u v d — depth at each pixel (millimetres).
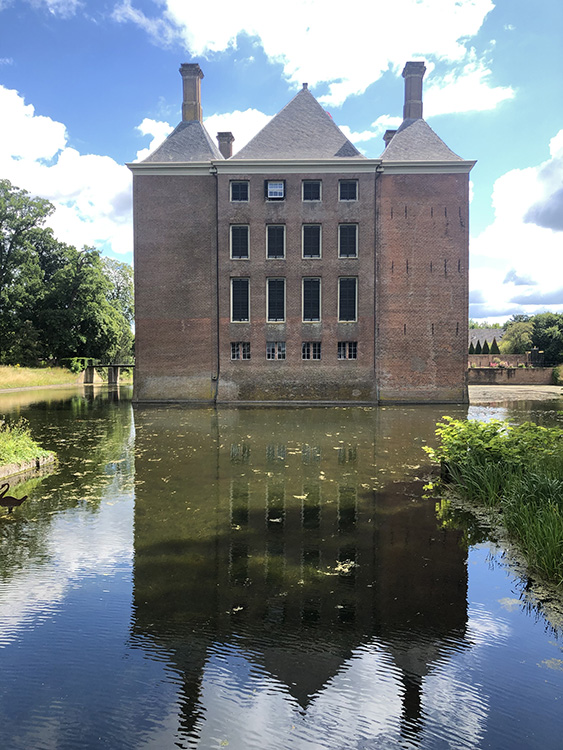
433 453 8422
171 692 3109
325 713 2914
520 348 52156
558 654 3488
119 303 53594
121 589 4449
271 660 3432
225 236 23672
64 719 2871
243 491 7594
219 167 23469
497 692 3092
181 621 3920
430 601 4227
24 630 3795
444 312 23641
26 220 40125
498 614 4012
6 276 40000
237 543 5531
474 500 7082
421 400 23578
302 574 4750
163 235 24000
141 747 2645
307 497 7285
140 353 24031
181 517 6391
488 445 7441
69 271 40062
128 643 3631
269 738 2709
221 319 23859
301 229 23672
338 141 24250
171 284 24031
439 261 23578
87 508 6773
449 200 23453
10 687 3158
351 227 23672
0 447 9172
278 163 23266
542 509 5297
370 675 3264
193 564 4973
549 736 2707
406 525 6098
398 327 23719
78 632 3766
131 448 11242
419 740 2678
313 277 23750
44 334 40250
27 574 4746
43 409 20422
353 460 9859
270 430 14203
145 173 23891
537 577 4684
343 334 23781
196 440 12406
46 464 9539
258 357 23938
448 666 3357
